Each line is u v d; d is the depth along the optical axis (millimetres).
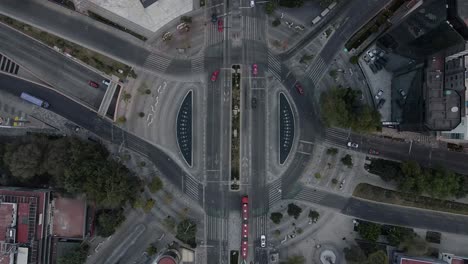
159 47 89250
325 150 89312
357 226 88375
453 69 76312
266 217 89625
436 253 88625
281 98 89188
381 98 87125
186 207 90188
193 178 90188
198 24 88750
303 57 87250
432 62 74062
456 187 82688
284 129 89375
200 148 90062
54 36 89500
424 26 70812
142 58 89500
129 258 90125
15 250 81188
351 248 86625
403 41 78312
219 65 89062
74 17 89312
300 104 89188
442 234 88875
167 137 90125
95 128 90250
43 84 90000
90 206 87875
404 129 84312
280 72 88875
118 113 89875
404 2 87062
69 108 90312
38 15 89500
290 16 88312
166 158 90250
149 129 90188
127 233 90188
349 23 88125
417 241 86562
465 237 88625
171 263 85688
